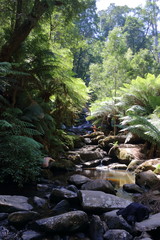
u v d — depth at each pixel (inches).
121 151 265.7
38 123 211.8
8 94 219.6
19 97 222.4
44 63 243.0
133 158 248.1
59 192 125.7
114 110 364.8
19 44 222.8
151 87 310.0
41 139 219.3
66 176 191.9
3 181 155.5
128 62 418.0
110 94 401.1
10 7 244.4
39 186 152.3
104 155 289.7
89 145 334.0
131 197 136.9
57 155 238.8
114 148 282.0
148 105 306.8
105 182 143.9
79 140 329.1
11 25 241.1
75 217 93.2
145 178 161.3
